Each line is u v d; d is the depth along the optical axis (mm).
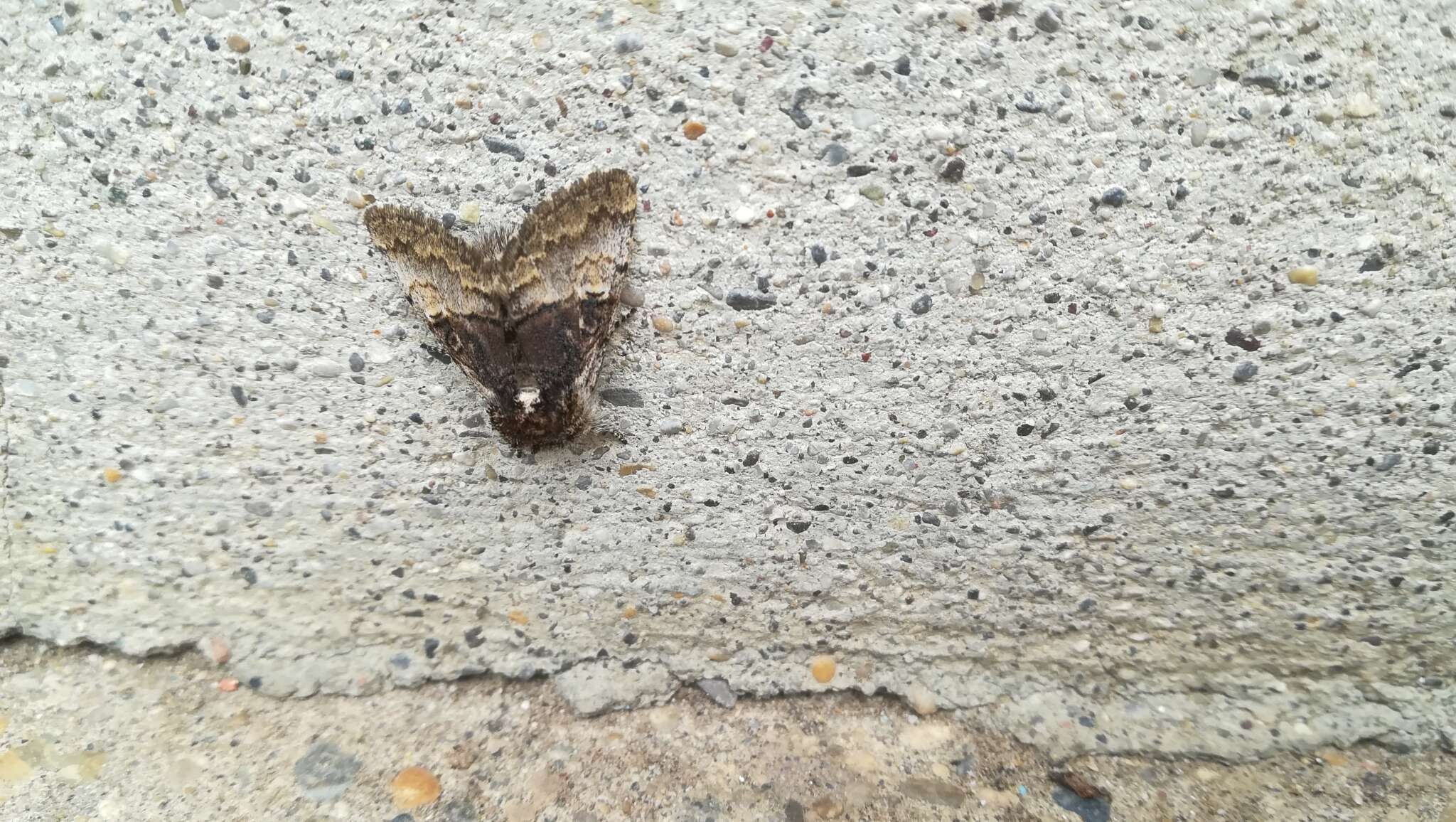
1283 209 49
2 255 53
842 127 50
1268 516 56
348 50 49
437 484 59
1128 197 50
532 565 61
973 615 61
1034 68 48
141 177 51
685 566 61
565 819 54
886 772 57
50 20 48
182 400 56
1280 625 58
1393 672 58
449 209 52
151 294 54
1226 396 54
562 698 61
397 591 61
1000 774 57
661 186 51
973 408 56
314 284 54
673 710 61
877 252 52
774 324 54
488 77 50
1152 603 59
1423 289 50
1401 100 47
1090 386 54
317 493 59
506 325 53
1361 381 52
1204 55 47
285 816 53
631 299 54
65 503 58
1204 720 59
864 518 59
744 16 48
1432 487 54
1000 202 51
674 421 57
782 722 60
